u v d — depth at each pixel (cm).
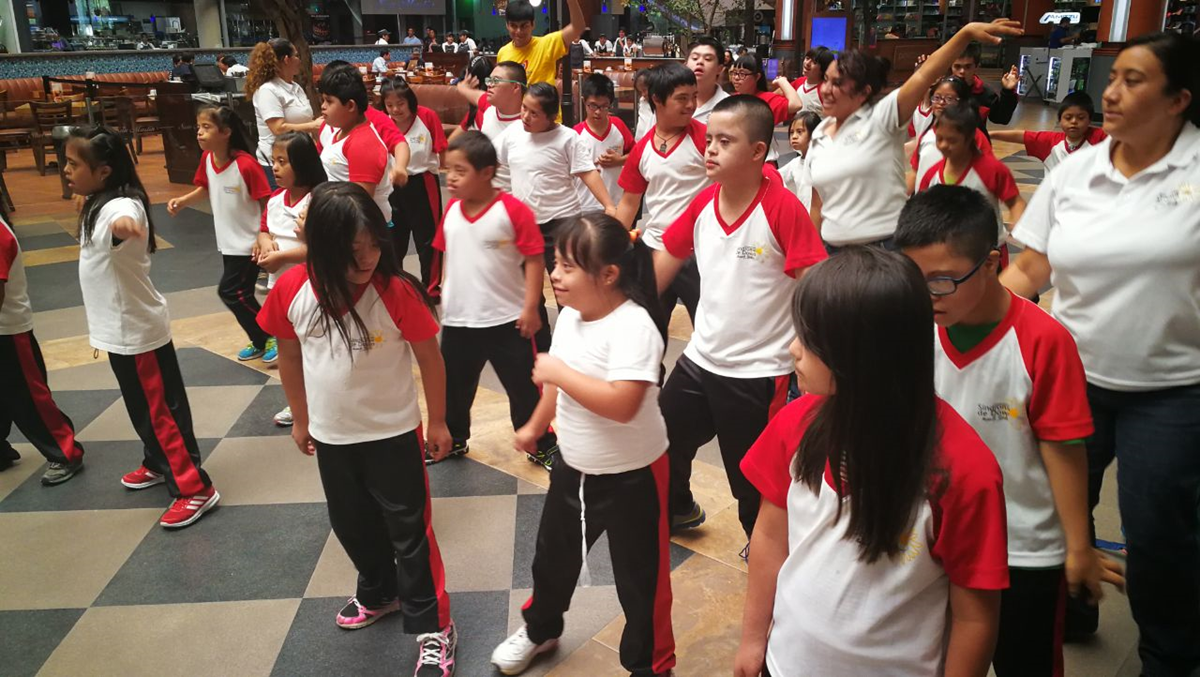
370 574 256
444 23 3059
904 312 114
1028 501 176
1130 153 209
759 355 252
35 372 342
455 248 332
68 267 685
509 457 368
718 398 259
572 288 202
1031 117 1519
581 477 216
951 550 126
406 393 234
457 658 247
